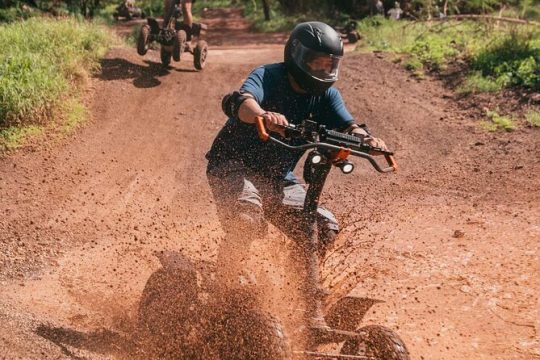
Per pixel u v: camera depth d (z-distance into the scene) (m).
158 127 11.12
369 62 14.53
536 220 7.79
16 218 7.57
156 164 9.78
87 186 8.80
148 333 4.65
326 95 4.78
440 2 21.94
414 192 9.01
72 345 4.74
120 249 6.94
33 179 8.80
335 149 4.14
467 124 11.32
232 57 16.48
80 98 11.84
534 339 5.21
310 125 4.18
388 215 8.17
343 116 4.75
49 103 10.67
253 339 3.85
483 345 5.15
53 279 6.14
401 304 5.82
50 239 7.11
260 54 17.11
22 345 4.61
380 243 7.27
